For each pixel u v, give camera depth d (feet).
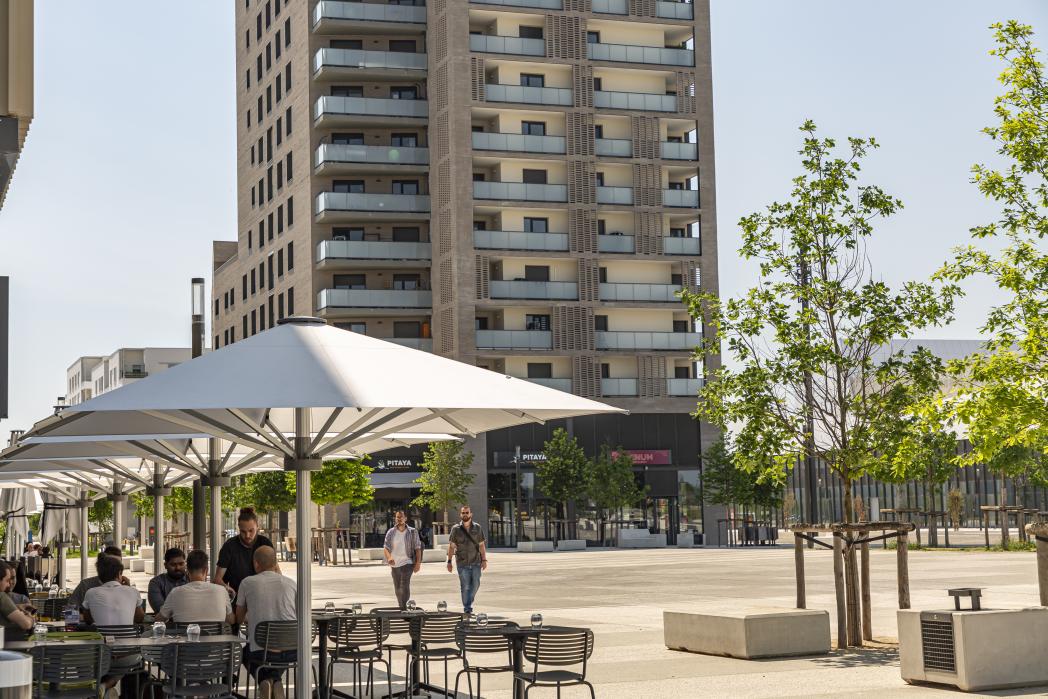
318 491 181.47
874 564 132.05
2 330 25.89
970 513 269.44
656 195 220.64
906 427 54.65
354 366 29.40
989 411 49.29
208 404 26.16
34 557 98.99
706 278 222.48
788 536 252.62
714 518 219.41
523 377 213.05
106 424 41.78
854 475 56.44
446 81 213.46
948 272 53.83
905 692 42.50
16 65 25.43
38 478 81.71
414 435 53.16
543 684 36.35
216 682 38.09
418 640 42.80
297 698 32.09
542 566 143.02
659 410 217.15
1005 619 42.83
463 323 207.92
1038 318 50.52
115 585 43.73
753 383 56.90
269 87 252.01
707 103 225.35
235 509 209.46
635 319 220.84
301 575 32.27
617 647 58.49
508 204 212.02
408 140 225.35
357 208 217.15
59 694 35.19
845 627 55.31
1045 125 52.54
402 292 217.77
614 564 144.46
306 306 224.53
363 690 46.65
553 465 201.87
